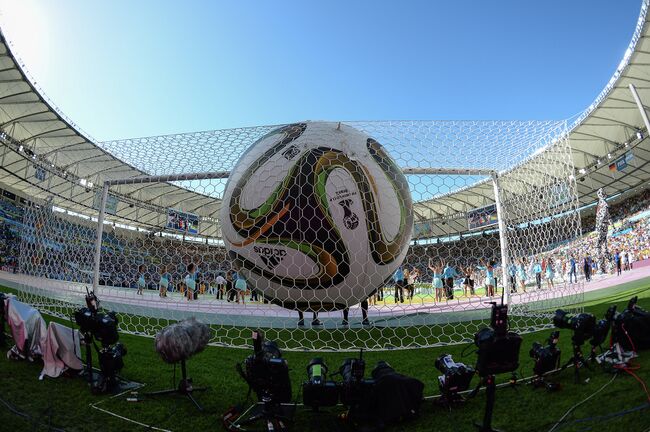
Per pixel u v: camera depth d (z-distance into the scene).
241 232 6.05
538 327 7.65
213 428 3.57
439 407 3.95
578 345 4.31
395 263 6.34
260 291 6.33
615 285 15.21
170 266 20.02
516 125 8.63
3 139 23.17
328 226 5.69
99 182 11.71
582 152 31.08
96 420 3.60
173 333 4.16
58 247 13.40
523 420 3.48
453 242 15.52
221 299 15.62
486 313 9.85
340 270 5.80
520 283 12.84
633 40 19.50
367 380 3.63
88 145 26.62
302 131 6.25
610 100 24.12
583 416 3.35
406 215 6.42
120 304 12.58
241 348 6.61
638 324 4.54
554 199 9.07
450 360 4.12
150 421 3.66
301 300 6.11
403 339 7.16
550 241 9.84
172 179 9.09
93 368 5.05
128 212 17.95
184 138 8.83
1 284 12.88
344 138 6.18
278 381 3.56
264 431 3.55
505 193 10.30
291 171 5.82
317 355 6.18
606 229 29.09
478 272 17.33
